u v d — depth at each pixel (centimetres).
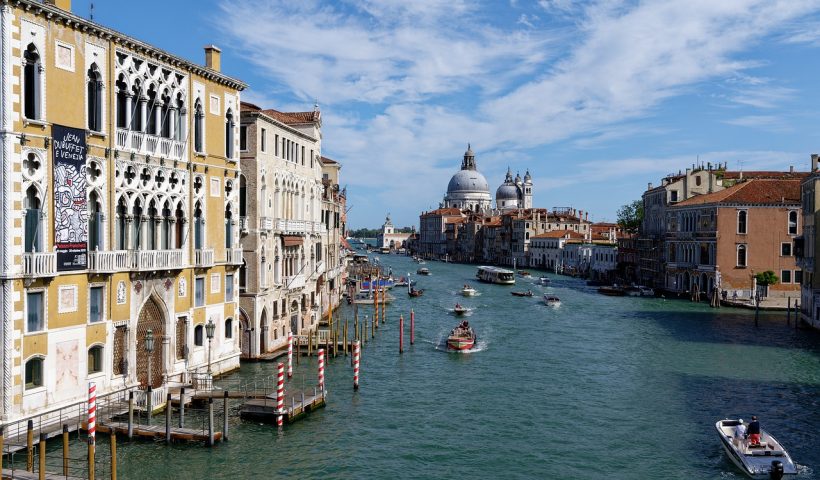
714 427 2752
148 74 2659
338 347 4300
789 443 2548
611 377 3634
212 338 2928
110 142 2458
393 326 5491
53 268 2189
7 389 2070
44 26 2172
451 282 10850
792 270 6862
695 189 8438
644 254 9256
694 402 3120
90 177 2383
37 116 2162
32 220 2158
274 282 3900
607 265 10800
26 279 2103
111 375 2492
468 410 2997
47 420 2205
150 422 2422
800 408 3014
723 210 6944
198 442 2409
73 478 1923
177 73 2839
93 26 2344
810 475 2217
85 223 2334
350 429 2697
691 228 7656
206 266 3027
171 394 2575
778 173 9131
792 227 6844
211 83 3094
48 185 2191
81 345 2345
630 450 2500
